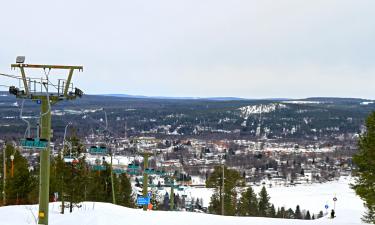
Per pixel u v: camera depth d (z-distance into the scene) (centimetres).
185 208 11169
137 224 2319
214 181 6406
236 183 6431
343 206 15925
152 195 7138
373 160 3173
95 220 2412
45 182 1912
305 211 14612
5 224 2183
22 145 1714
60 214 2670
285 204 17088
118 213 2784
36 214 2559
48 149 1900
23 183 4534
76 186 3006
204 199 15738
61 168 3112
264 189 9312
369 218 3903
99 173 5612
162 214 2770
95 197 5588
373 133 3197
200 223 2348
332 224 2350
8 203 4406
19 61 1775
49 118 1861
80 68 1841
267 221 2430
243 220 2478
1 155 4775
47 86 1808
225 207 6400
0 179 4672
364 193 3231
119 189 6122
